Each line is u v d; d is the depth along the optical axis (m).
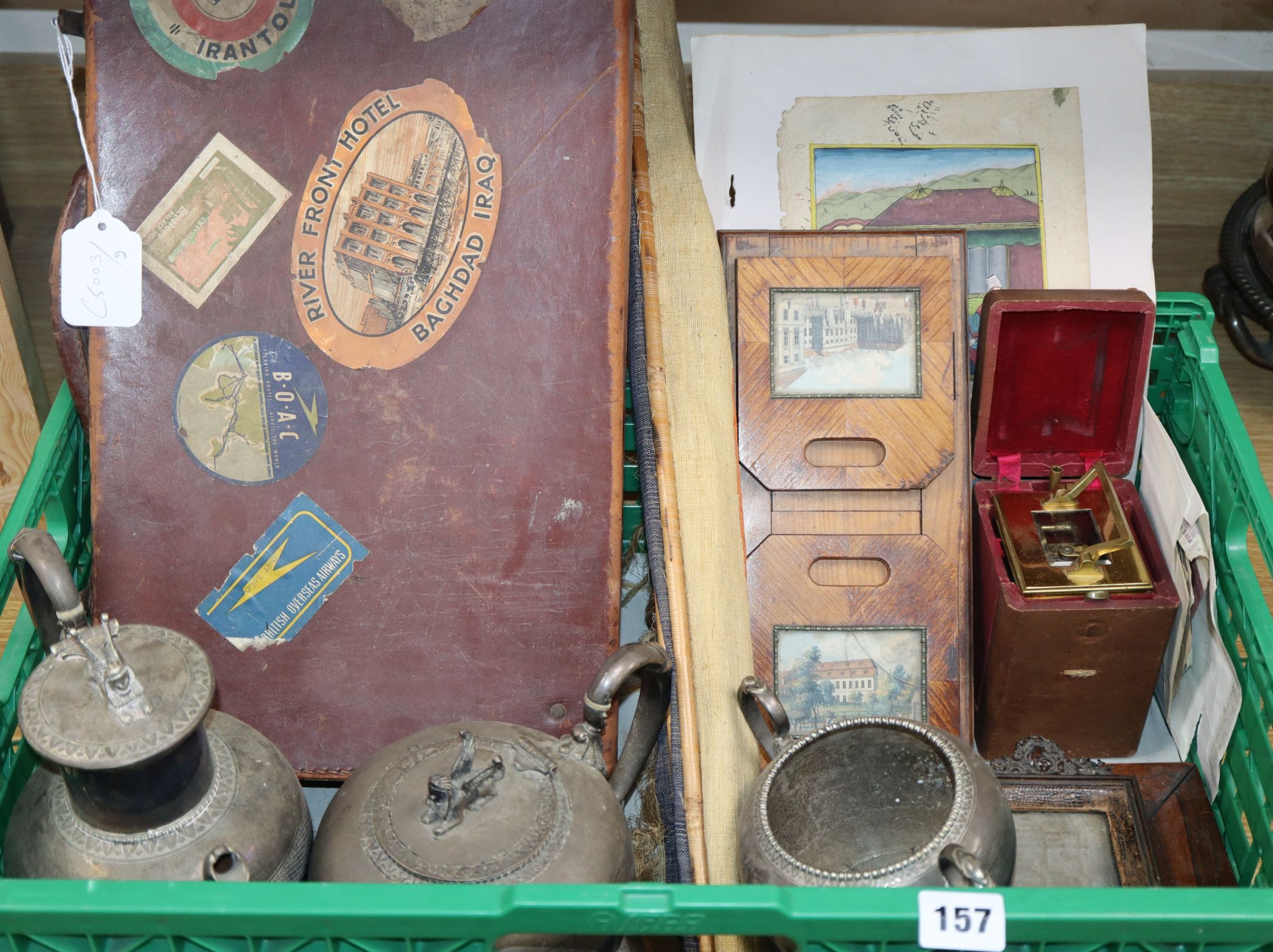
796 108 1.55
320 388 1.14
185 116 1.14
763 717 1.16
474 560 1.14
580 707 1.14
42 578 0.89
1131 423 1.33
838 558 1.30
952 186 1.53
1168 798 1.21
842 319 1.29
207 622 1.15
